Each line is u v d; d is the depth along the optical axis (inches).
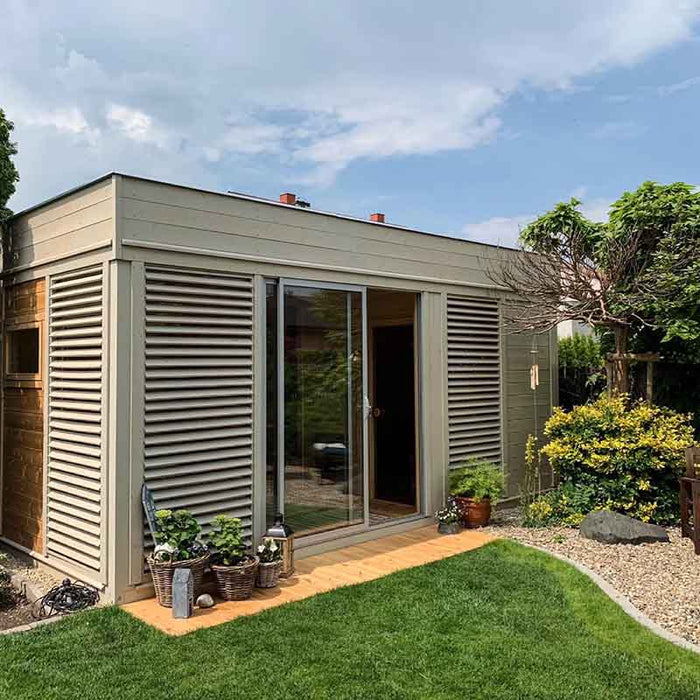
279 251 216.2
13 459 232.8
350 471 239.0
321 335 229.6
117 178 179.2
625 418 259.8
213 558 183.6
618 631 155.9
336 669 136.0
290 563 197.8
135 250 182.1
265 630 155.6
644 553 219.5
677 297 261.9
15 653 142.9
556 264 273.4
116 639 150.6
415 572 200.8
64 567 199.5
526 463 310.0
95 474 184.4
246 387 207.5
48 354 210.5
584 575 196.1
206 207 197.8
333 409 233.9
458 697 125.3
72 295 198.7
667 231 274.7
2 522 238.5
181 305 192.1
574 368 345.1
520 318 282.2
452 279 278.4
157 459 185.2
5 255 238.8
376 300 323.3
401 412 319.0
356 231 241.1
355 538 236.8
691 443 256.2
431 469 268.1
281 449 215.3
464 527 262.2
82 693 126.3
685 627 160.2
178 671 134.8
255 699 124.1
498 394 300.7
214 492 198.2
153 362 184.4
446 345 276.1
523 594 181.0
